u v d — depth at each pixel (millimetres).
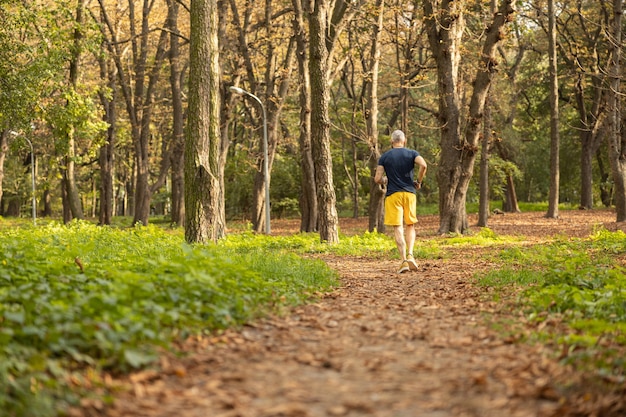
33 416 3773
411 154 12906
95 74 45000
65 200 47656
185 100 46281
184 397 4348
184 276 6824
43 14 29469
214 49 17328
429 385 4625
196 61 16516
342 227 42344
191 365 5102
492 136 37094
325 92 21750
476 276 11500
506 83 43906
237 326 6508
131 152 58844
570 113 53875
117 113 51469
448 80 27234
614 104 31000
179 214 43250
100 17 41469
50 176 34938
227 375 4832
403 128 34812
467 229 28000
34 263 8430
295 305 8133
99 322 5027
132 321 5262
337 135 53938
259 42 35344
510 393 4391
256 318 6992
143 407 4137
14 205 73000
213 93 17609
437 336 6320
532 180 60656
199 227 16297
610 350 5250
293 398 4336
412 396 4387
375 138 31609
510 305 8102
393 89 47156
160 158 58531
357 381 4742
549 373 4836
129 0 39719
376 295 9586
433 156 52844
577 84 39406
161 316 5730
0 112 28328
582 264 12516
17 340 4770
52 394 4086
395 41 31141
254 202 35938
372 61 31109
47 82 30219
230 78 36656
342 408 4121
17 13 29047
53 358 4672
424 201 60875
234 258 11656
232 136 56562
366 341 6121
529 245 21391
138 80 41969
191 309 6387
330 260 16828
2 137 39594
